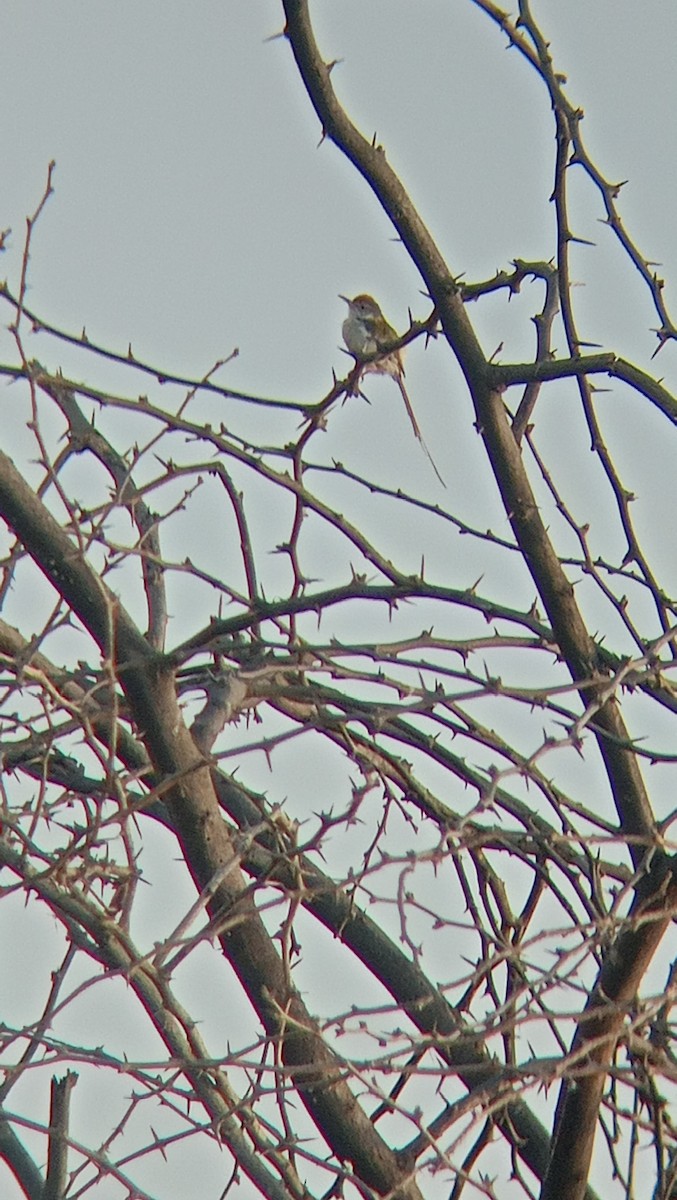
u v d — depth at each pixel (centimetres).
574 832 951
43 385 998
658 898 879
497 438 960
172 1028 902
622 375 927
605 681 876
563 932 782
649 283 951
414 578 980
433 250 970
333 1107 953
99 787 933
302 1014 964
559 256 958
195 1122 796
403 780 1069
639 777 950
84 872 866
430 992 1055
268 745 901
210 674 1038
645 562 977
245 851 855
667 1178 860
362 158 954
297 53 944
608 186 952
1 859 895
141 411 992
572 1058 778
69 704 870
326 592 970
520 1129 1059
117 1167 798
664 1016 880
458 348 965
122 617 976
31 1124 800
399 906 743
